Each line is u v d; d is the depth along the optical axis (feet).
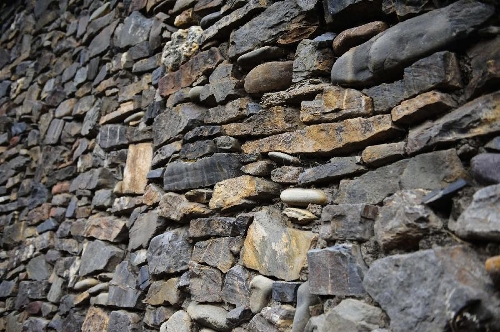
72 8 13.05
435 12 4.88
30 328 10.20
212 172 6.91
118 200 9.12
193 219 7.01
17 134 13.55
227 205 6.50
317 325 4.81
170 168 7.66
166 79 8.55
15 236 12.12
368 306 4.48
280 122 6.27
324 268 4.95
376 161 5.09
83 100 11.32
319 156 5.79
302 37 6.31
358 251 4.85
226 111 7.07
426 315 3.97
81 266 9.25
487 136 4.34
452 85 4.66
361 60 5.41
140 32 9.82
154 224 7.78
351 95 5.45
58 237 10.55
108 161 9.76
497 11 4.54
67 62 12.52
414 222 4.36
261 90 6.66
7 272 11.85
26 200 12.44
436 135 4.61
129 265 8.18
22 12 15.65
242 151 6.79
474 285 3.82
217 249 6.44
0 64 15.85
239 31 7.14
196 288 6.57
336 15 5.87
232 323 5.83
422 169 4.68
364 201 5.09
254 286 5.68
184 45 8.28
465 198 4.22
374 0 5.50
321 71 5.94
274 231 5.80
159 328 7.11
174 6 8.98
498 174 4.08
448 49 4.76
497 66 4.38
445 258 4.02
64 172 11.10
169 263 7.14
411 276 4.16
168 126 8.12
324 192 5.59
